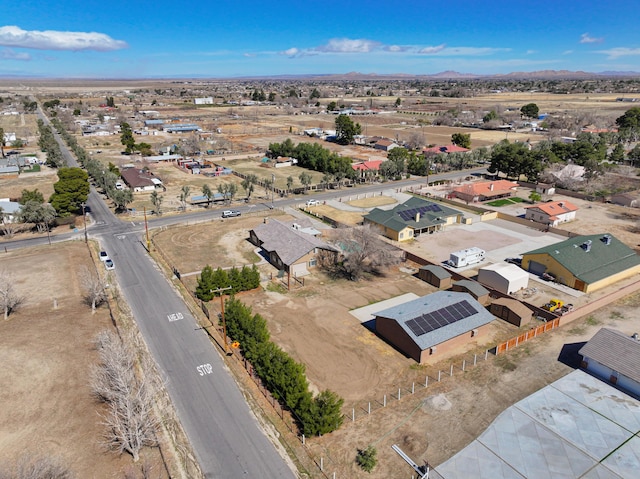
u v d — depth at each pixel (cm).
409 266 6128
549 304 4944
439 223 7375
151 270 5844
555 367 3888
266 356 3550
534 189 10125
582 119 18800
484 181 10944
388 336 4284
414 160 11894
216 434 3117
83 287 5322
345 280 5628
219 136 17775
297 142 16488
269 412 3341
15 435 3028
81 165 12538
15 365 3788
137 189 9781
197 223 7781
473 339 4325
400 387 3631
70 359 3891
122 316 4659
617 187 10044
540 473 2778
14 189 9819
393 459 2912
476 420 3250
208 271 4969
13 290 5078
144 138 17462
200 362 3919
